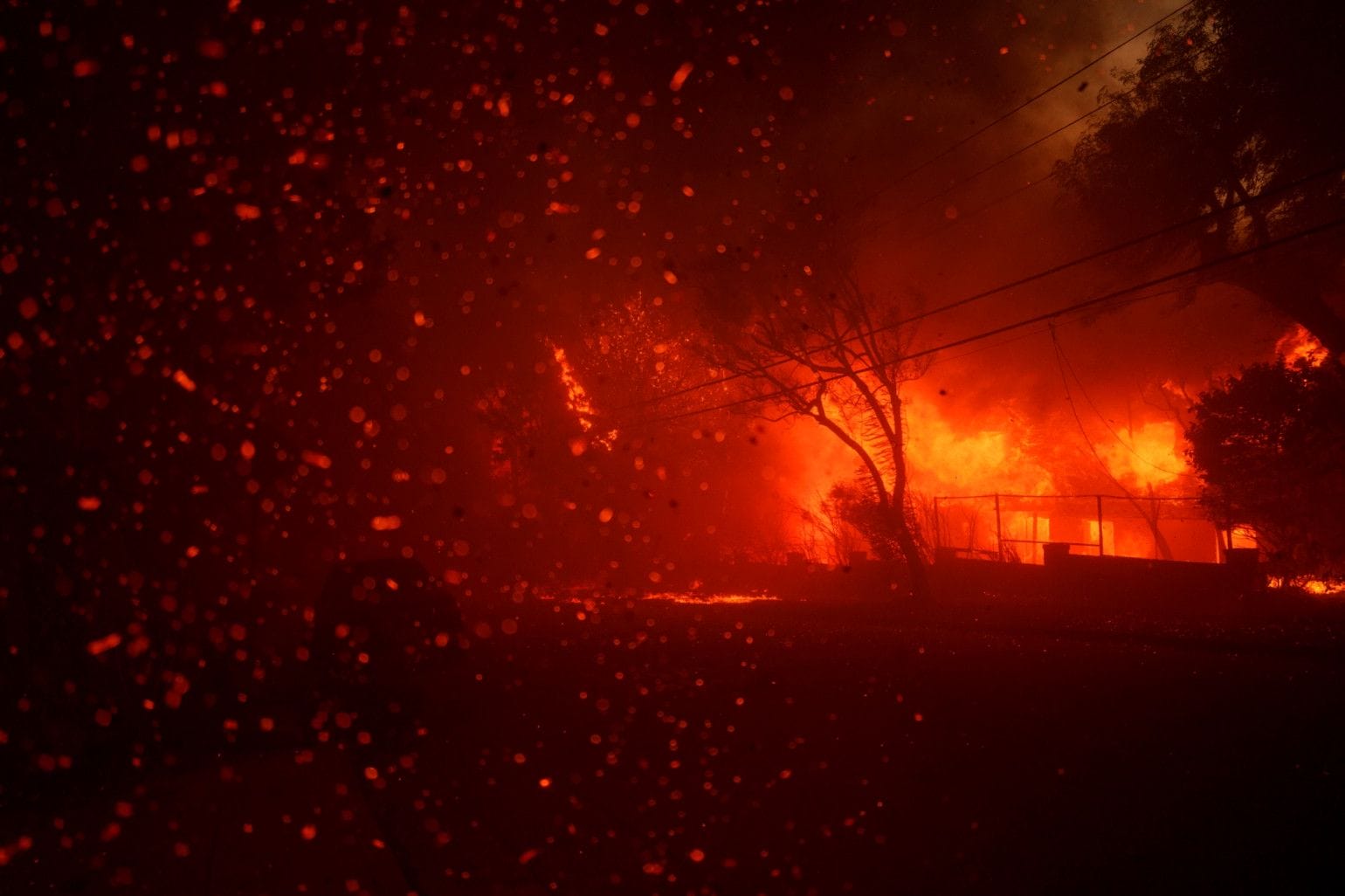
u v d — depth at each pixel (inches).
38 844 284.5
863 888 227.8
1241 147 838.5
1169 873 227.8
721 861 250.1
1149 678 517.0
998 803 289.9
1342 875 220.4
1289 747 341.7
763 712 449.1
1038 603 1016.9
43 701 401.4
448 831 288.0
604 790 327.9
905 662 604.4
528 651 733.9
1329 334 885.8
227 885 244.5
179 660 474.9
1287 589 924.0
